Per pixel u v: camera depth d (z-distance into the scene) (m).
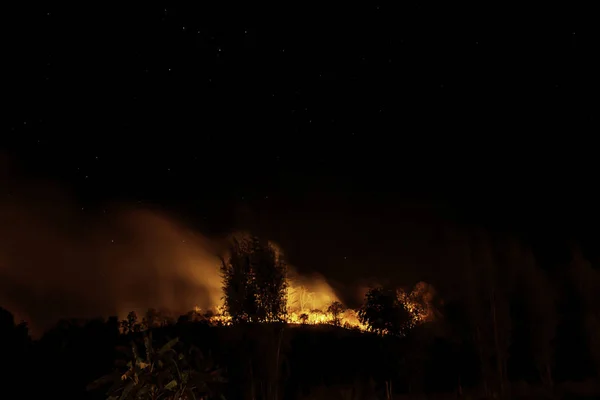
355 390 11.80
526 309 13.41
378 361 14.12
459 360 14.03
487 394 11.94
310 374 13.66
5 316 13.41
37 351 12.55
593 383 12.88
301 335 18.28
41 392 10.49
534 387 12.48
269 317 9.59
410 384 12.74
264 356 9.62
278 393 9.55
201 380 4.88
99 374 11.42
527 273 13.66
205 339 12.52
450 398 12.01
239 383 9.91
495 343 12.52
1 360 11.41
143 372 4.76
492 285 13.17
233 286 9.60
